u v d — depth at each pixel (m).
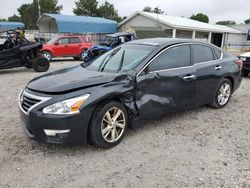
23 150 3.76
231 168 3.37
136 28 25.28
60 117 3.35
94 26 26.16
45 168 3.32
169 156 3.66
